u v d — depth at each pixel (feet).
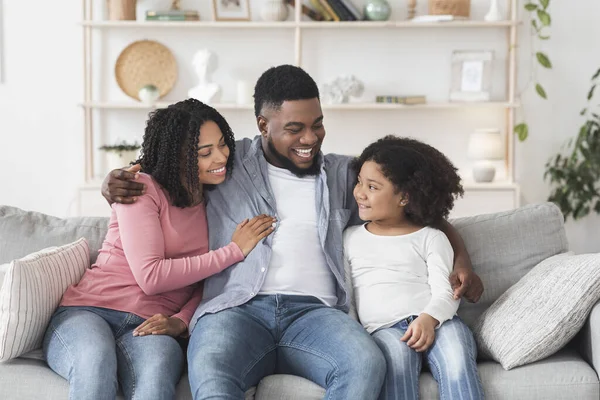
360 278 7.83
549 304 7.17
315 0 14.85
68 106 15.69
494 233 8.34
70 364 6.81
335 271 7.75
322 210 7.98
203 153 7.69
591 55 15.29
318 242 7.89
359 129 15.65
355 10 14.80
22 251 8.28
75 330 7.04
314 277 7.72
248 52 15.52
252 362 7.08
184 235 7.70
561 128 15.46
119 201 7.45
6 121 15.71
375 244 7.89
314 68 15.52
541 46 15.30
